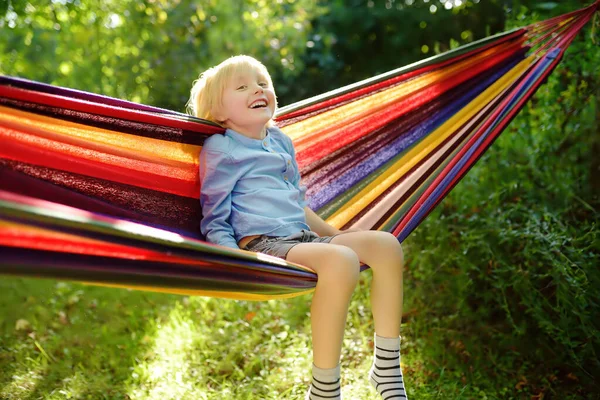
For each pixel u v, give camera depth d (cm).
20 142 195
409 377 331
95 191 219
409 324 373
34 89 188
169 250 167
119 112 211
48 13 566
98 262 155
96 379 331
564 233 335
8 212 135
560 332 312
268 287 196
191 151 243
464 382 328
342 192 290
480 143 289
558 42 300
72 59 630
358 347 357
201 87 260
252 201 241
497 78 297
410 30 836
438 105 295
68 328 395
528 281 329
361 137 293
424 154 292
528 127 413
